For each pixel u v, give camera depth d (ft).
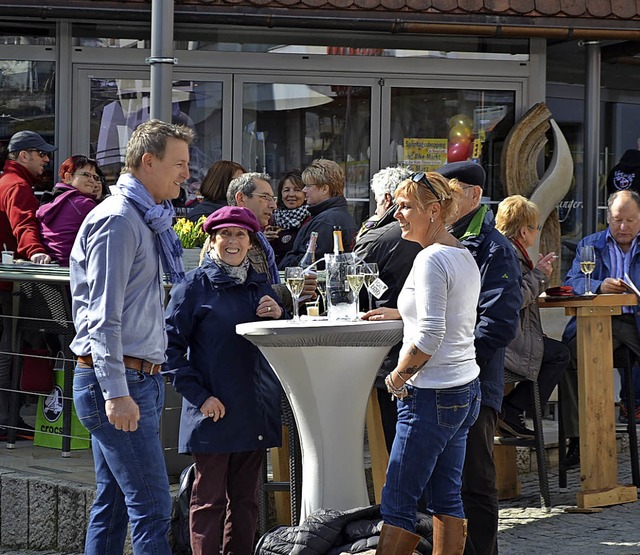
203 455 17.21
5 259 23.71
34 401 25.91
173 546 19.60
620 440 27.61
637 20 30.73
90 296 14.21
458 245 15.53
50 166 30.14
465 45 31.94
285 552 16.38
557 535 20.66
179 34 30.53
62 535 20.79
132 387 14.61
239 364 17.19
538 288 21.59
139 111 30.48
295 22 29.07
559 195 31.99
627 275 24.52
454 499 15.74
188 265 22.17
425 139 32.01
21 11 28.04
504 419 22.84
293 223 26.55
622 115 34.78
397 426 15.46
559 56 33.60
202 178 30.91
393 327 16.19
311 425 16.87
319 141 31.50
